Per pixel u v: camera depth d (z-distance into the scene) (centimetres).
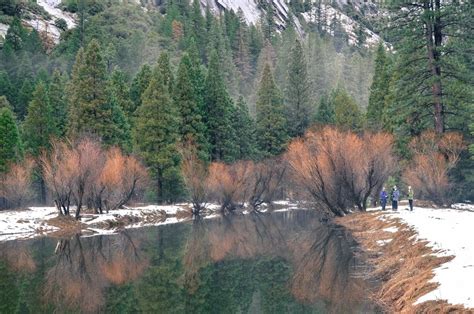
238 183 5653
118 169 4625
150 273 2558
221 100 6888
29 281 2369
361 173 3938
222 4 19888
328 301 1886
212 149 6844
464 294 1267
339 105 7212
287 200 6919
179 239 3703
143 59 11038
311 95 8512
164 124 5838
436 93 3944
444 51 3928
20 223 3972
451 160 4019
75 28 13000
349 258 2638
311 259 2764
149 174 5606
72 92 6588
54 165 4219
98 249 3216
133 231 4075
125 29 13088
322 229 3934
